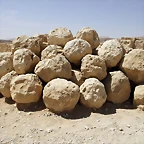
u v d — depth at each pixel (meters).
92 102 1.96
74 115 1.90
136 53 2.22
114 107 2.10
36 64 2.29
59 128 1.70
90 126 1.72
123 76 2.19
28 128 1.71
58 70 2.08
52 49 2.34
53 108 1.92
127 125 1.73
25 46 2.45
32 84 2.00
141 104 2.08
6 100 2.26
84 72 2.13
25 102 2.01
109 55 2.21
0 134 1.63
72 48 2.21
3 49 4.04
